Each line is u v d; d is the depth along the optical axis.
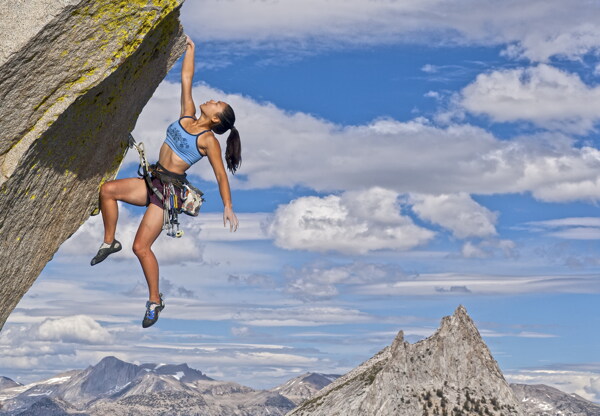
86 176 9.60
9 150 8.23
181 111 10.20
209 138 9.77
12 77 7.82
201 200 10.10
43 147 8.52
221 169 9.79
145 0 8.29
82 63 8.27
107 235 9.98
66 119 8.52
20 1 7.77
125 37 8.39
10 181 8.29
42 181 8.90
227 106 10.00
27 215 9.00
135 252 9.95
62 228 9.81
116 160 10.00
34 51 7.82
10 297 9.64
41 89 8.14
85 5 7.90
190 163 9.90
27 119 8.19
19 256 9.28
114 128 9.54
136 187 9.88
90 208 10.11
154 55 9.52
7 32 7.68
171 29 9.46
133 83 9.40
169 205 9.80
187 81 10.26
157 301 10.02
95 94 8.70
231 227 9.61
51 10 7.73
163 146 9.95
